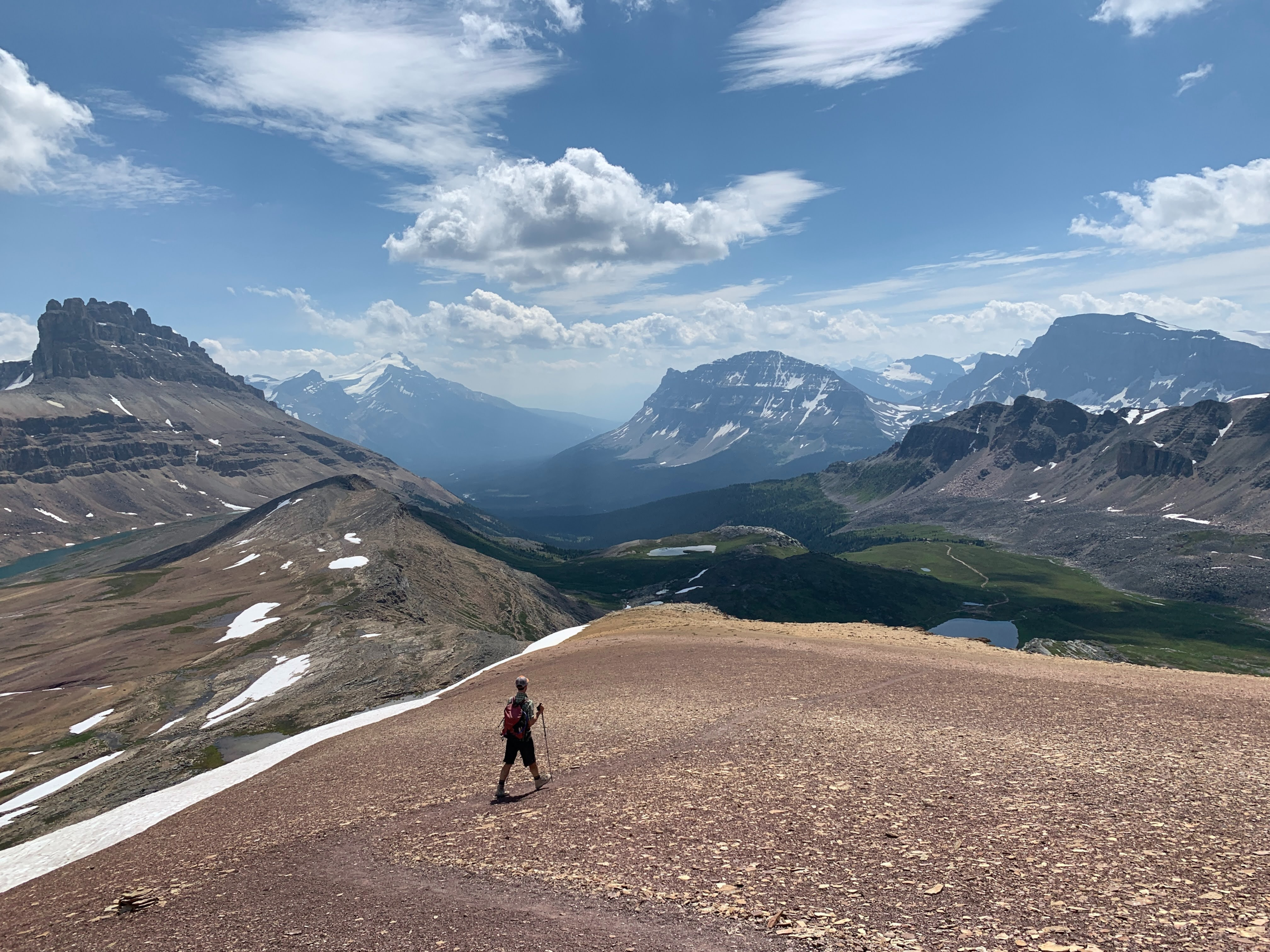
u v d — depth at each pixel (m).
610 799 19.19
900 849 13.87
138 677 133.38
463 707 44.12
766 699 31.03
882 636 59.03
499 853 16.08
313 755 38.44
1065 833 14.02
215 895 15.97
